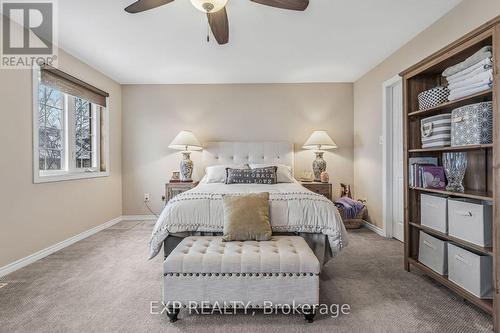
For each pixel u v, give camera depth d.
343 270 2.48
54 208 3.01
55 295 2.01
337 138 4.54
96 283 2.21
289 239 2.07
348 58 3.53
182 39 2.95
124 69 3.87
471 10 2.20
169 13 2.44
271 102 4.54
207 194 2.40
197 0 1.84
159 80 4.39
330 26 2.70
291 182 3.88
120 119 4.52
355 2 2.30
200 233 2.25
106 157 4.11
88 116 3.87
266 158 4.43
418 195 2.45
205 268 1.70
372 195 3.92
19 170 2.57
